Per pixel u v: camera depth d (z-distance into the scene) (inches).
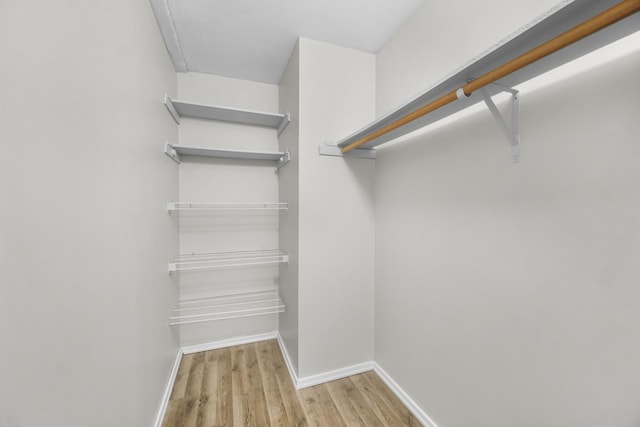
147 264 49.1
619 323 27.5
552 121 33.1
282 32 65.6
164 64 65.6
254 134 90.2
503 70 29.2
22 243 19.9
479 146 43.5
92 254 29.3
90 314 28.8
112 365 33.9
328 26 63.7
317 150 68.6
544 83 33.9
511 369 38.6
